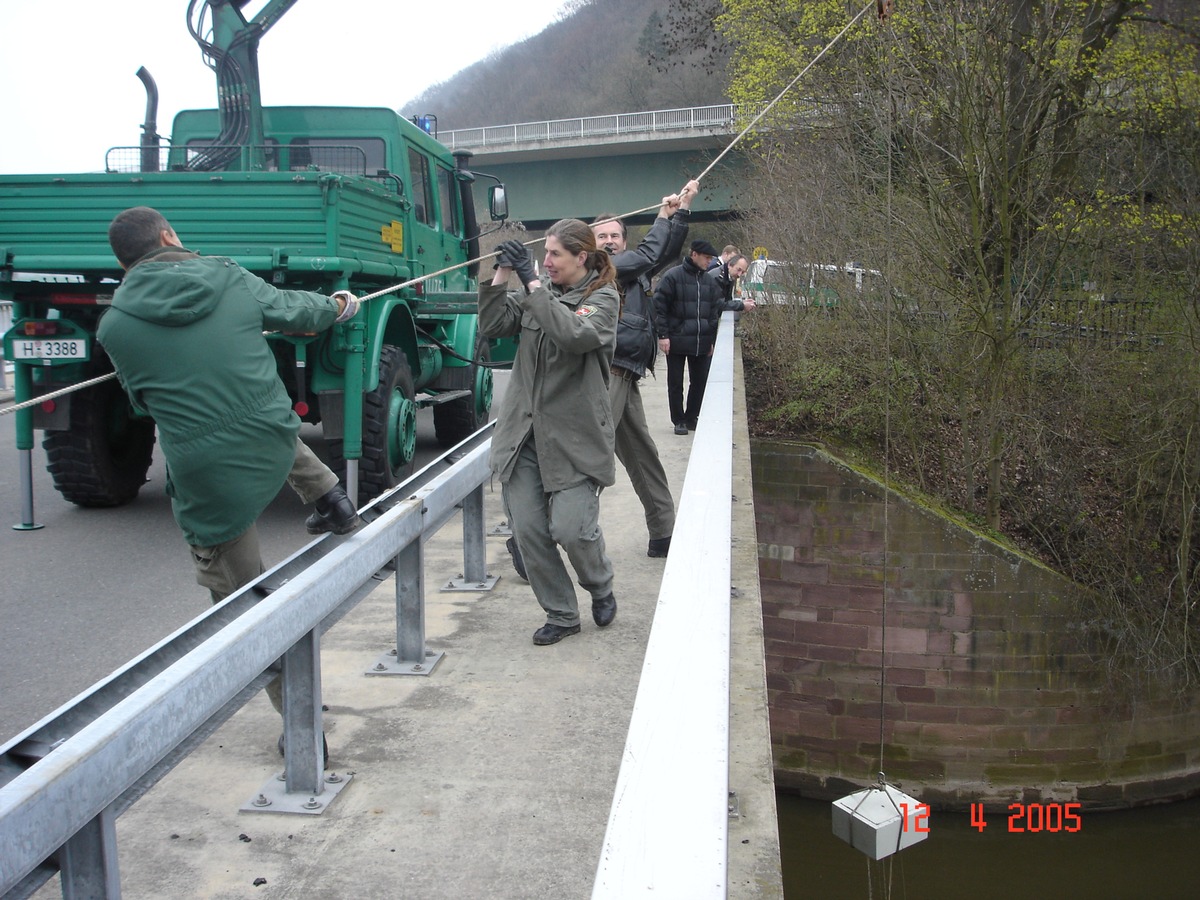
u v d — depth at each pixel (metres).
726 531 2.97
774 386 13.44
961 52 11.55
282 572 3.27
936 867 10.12
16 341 7.37
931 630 11.32
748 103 19.66
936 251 12.09
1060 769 11.11
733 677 3.46
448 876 2.74
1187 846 10.51
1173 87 12.12
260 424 3.37
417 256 9.12
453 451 4.99
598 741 3.56
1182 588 11.67
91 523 7.97
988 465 12.24
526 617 4.88
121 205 7.15
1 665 4.90
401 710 3.81
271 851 2.85
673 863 1.38
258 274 7.14
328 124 9.05
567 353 4.20
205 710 2.37
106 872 2.09
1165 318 12.38
